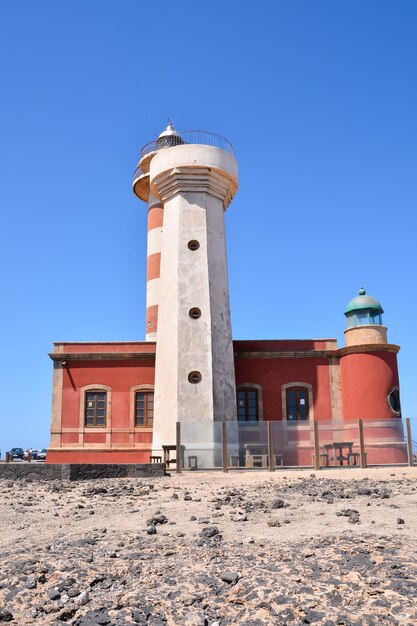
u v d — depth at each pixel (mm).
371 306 32062
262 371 32062
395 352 31359
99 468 20875
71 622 7883
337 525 12031
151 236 39312
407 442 24422
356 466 24250
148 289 38562
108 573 9383
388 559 9391
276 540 10891
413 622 7492
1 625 7820
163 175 32188
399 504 14195
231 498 15742
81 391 31859
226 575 8914
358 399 30562
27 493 17734
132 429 31297
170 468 25516
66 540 11516
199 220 31453
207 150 31844
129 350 32250
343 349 31422
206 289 30438
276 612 7906
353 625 7504
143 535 11688
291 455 24078
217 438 24234
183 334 29781
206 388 28953
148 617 7969
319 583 8617
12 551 10781
